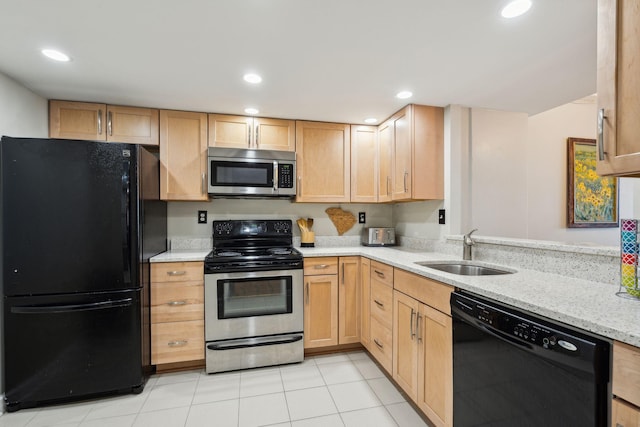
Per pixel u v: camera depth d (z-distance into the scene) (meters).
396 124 2.62
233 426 1.70
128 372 1.99
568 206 3.07
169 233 2.82
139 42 1.57
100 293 1.93
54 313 1.87
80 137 2.35
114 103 2.40
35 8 1.30
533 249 1.70
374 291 2.34
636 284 1.13
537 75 1.93
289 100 2.36
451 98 2.31
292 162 2.71
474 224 2.47
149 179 2.22
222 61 1.77
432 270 1.71
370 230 3.05
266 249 2.78
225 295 2.31
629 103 0.96
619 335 0.81
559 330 0.98
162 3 1.28
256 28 1.46
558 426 0.98
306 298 2.50
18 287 1.82
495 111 2.54
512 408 1.15
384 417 1.77
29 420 1.75
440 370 1.55
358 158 2.93
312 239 3.01
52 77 1.95
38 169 1.83
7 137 1.80
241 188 2.60
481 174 2.50
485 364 1.27
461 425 1.40
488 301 1.27
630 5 0.96
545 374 1.02
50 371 1.87
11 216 1.81
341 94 2.25
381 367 2.37
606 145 1.02
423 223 2.76
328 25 1.43
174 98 2.32
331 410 1.83
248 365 2.33
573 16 1.35
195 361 2.37
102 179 1.92
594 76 1.94
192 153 2.58
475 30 1.46
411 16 1.36
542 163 3.02
